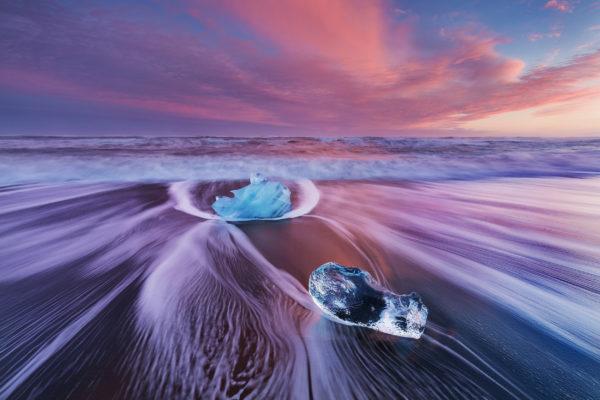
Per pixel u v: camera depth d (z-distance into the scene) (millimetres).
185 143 7285
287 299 1201
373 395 760
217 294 1230
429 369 849
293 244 1803
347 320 1000
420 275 1462
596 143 9305
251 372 812
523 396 774
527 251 1758
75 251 1639
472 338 1002
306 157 5836
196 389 756
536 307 1216
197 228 2033
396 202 2951
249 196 2289
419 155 6516
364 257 1652
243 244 1782
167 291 1247
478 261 1624
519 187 3811
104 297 1197
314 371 824
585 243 1878
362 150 7234
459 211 2627
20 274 1380
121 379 785
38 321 1032
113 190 3225
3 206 2531
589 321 1126
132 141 7074
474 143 9055
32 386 764
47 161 4352
